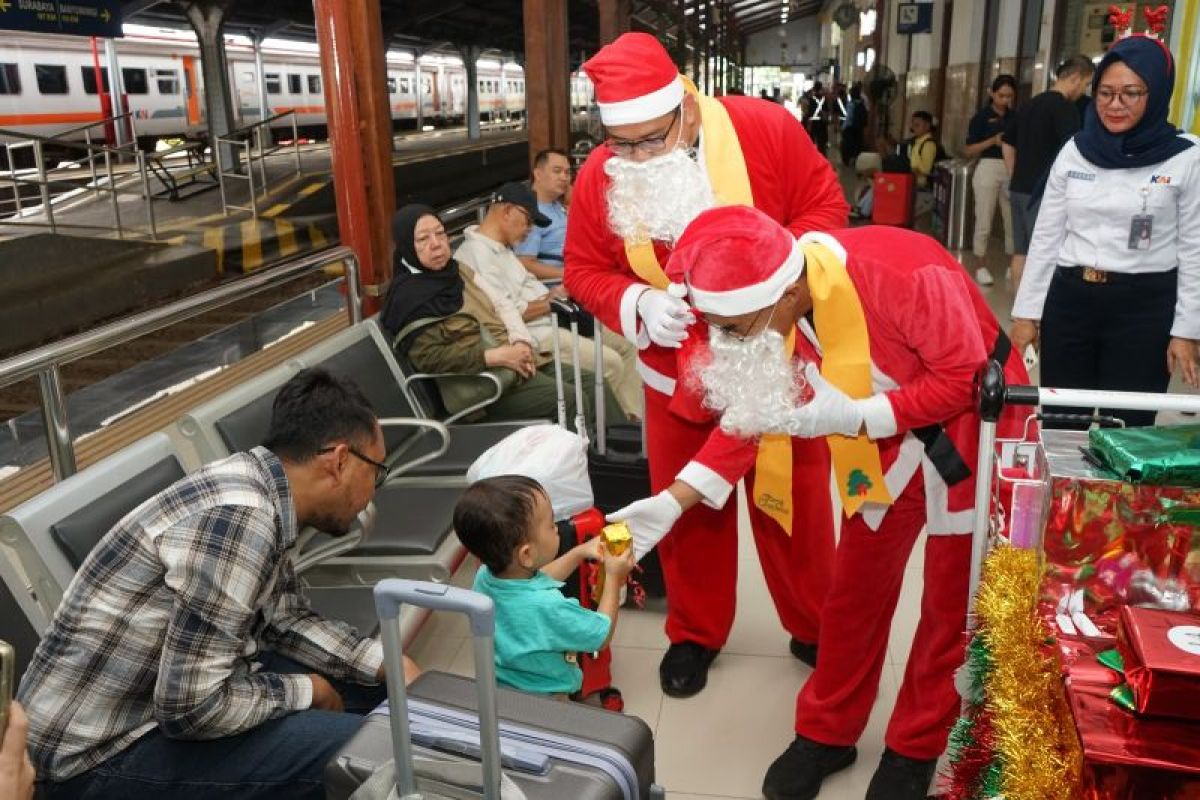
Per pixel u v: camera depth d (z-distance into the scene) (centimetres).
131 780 160
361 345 325
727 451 207
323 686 177
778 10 3891
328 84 395
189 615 151
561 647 199
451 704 140
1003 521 159
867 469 180
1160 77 257
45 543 181
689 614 253
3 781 115
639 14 2078
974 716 152
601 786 122
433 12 1870
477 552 198
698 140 221
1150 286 270
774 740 233
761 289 157
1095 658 123
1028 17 955
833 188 236
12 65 1324
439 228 341
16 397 476
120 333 236
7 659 104
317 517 168
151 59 1630
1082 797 110
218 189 1468
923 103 1631
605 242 236
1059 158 281
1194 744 108
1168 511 127
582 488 241
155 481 208
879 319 166
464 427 342
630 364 417
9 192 1297
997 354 181
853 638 201
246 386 262
